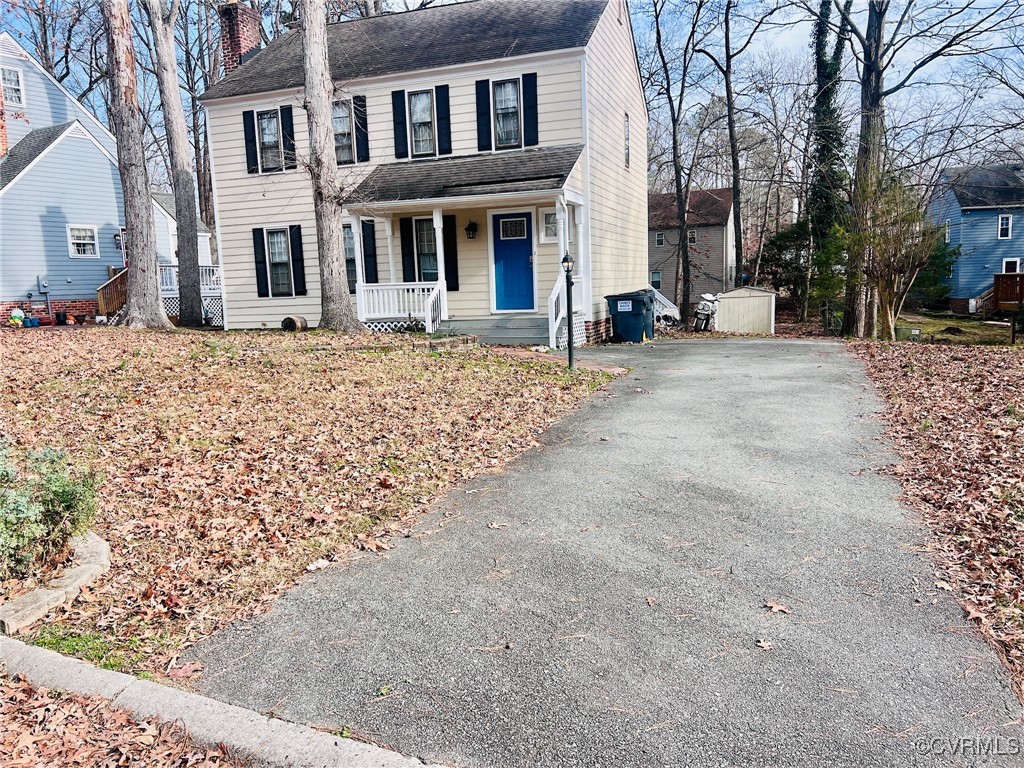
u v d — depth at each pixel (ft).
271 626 11.57
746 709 9.00
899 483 17.06
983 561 12.69
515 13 53.62
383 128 51.24
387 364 33.14
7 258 69.10
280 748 8.30
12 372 29.60
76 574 12.89
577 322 46.93
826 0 71.10
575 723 8.83
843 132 85.25
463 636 11.01
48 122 81.15
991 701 9.04
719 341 50.34
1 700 9.29
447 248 50.06
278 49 60.03
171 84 57.31
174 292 69.92
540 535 14.78
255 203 55.36
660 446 20.90
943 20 57.57
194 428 22.35
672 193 129.29
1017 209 103.50
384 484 18.04
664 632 10.91
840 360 36.29
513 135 48.21
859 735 8.46
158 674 10.19
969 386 27.27
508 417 24.63
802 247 94.27
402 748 8.46
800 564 13.05
